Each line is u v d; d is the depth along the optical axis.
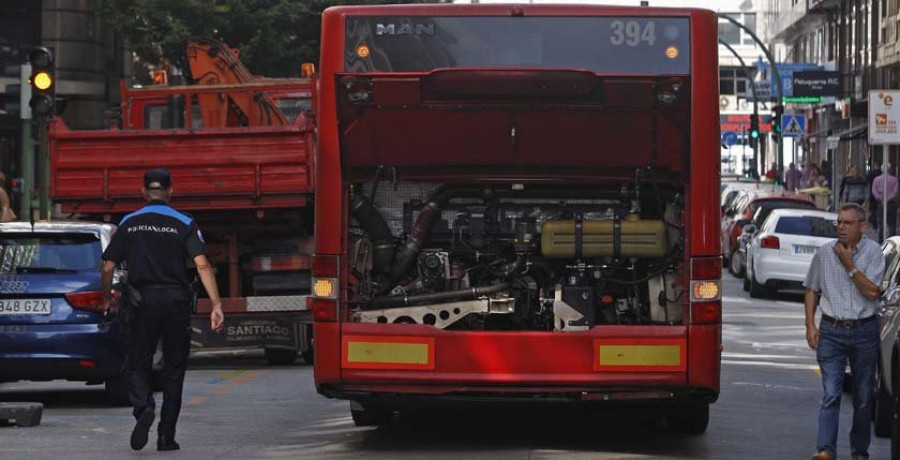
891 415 14.20
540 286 12.75
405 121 12.18
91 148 19.50
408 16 12.28
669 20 12.18
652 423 14.80
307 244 20.31
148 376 12.60
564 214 12.66
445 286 12.73
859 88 65.69
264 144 19.42
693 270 12.23
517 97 11.96
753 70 125.12
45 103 23.14
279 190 19.41
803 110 82.50
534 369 12.18
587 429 14.26
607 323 12.68
